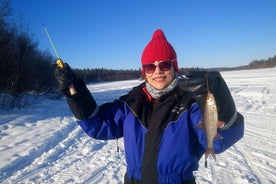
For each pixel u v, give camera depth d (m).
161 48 1.02
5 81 6.87
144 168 0.99
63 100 10.48
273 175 2.38
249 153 2.98
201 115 0.95
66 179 2.43
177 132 0.97
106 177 2.45
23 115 5.82
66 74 0.99
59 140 3.81
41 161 2.90
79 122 1.06
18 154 3.07
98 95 12.54
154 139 0.99
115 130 1.11
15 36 7.39
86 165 2.79
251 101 7.12
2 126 4.58
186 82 0.90
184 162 0.98
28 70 7.50
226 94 0.89
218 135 0.90
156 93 1.01
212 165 2.65
